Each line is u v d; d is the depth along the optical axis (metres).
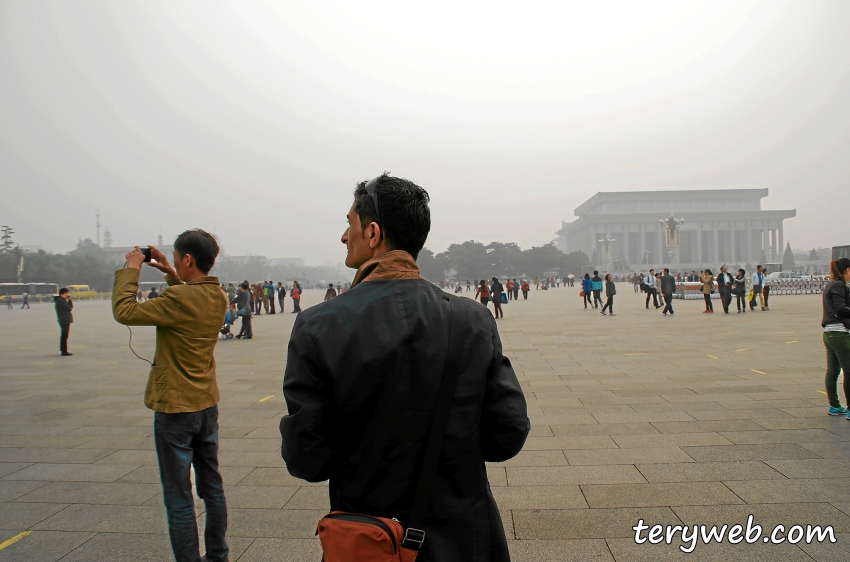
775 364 8.73
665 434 5.16
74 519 3.64
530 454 4.71
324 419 1.42
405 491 1.40
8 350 13.41
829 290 5.54
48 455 4.99
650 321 17.36
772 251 137.75
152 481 4.33
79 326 21.70
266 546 3.26
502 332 15.02
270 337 15.84
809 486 3.86
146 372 9.77
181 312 2.74
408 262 1.63
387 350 1.42
